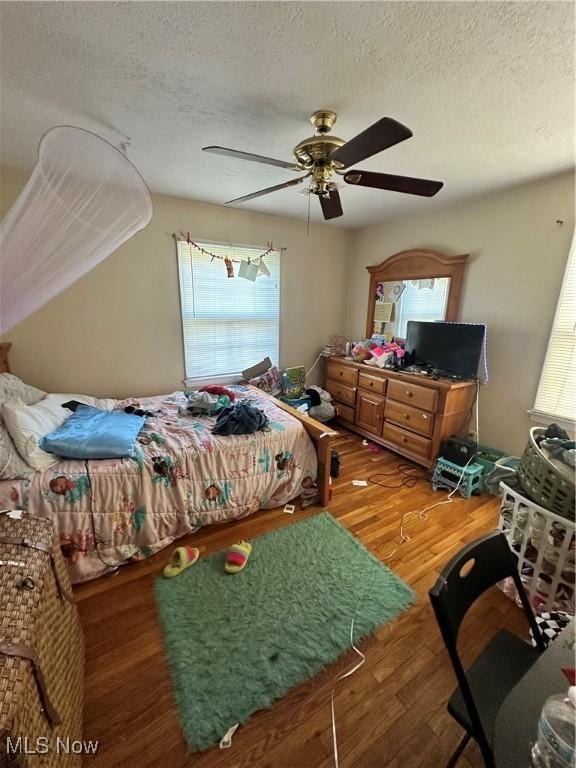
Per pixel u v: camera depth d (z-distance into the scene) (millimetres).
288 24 1041
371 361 3449
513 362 2609
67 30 1070
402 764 1034
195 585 1676
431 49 1132
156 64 1235
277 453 2260
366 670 1301
